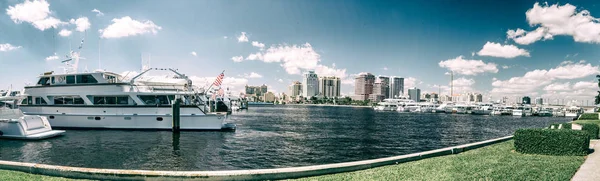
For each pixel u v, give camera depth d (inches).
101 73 1566.2
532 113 5428.2
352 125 2576.3
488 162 553.6
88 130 1546.5
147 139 1333.7
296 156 1095.0
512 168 499.2
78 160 927.7
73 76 1594.5
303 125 2475.4
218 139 1390.3
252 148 1218.0
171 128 1563.7
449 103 6584.6
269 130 1947.6
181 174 445.1
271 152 1149.7
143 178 448.1
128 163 903.7
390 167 523.2
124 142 1253.7
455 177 442.0
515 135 685.3
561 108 5930.1
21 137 1246.3
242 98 6412.4
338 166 489.7
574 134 628.4
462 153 677.3
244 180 449.4
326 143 1432.1
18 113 1354.6
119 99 1562.5
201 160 975.6
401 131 2123.5
